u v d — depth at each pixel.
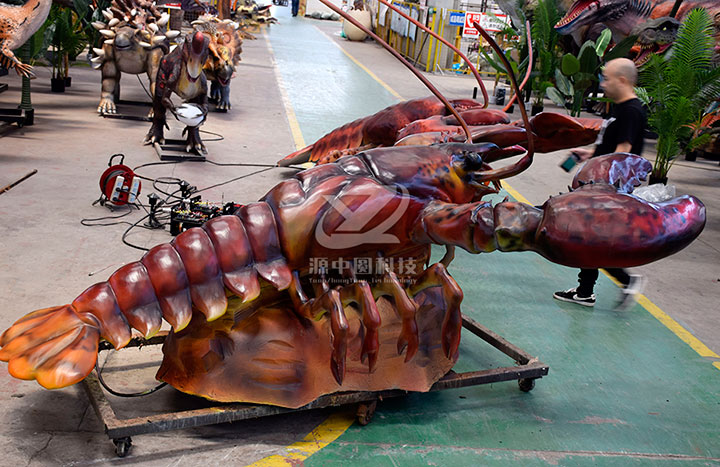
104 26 9.30
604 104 13.99
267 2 37.28
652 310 5.13
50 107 9.55
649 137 13.00
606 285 5.57
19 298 4.08
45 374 2.63
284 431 3.21
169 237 5.41
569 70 12.26
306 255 3.09
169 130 8.34
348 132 6.82
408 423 3.39
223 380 3.07
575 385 3.94
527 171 9.10
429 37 18.41
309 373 3.15
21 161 6.85
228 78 10.02
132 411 3.19
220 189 6.70
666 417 3.68
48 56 13.23
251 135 9.16
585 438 3.41
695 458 3.33
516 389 3.85
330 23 33.06
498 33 16.11
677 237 2.56
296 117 10.56
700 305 5.32
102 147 7.77
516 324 4.64
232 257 2.98
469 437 3.32
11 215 5.40
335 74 15.73
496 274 5.57
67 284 4.36
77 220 5.50
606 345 4.48
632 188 3.75
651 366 4.25
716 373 4.23
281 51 19.06
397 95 13.63
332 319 2.84
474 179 3.28
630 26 13.04
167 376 3.19
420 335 3.45
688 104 8.44
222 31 11.14
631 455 3.30
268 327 3.13
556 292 5.18
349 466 2.98
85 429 3.04
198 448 3.01
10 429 2.97
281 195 3.10
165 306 2.94
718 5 11.96
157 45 9.24
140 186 5.89
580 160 4.85
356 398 3.21
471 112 4.94
